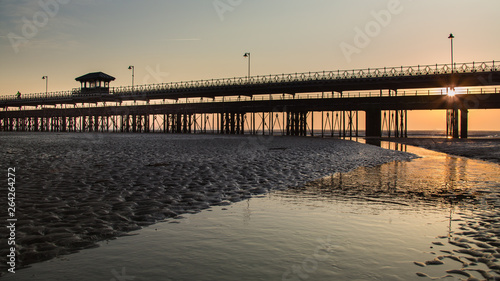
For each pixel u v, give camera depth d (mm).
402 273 3605
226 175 11039
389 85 49844
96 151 19594
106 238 4754
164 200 7234
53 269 3678
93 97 75750
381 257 4055
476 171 13383
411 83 47781
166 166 12938
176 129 74812
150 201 7090
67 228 5160
